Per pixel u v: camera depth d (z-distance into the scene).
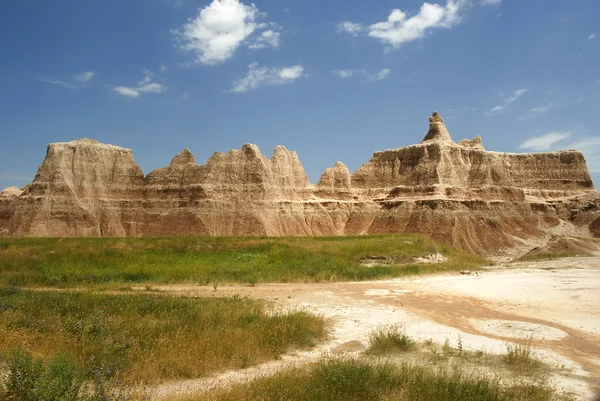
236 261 33.88
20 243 44.31
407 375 11.26
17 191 119.50
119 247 39.16
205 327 15.12
